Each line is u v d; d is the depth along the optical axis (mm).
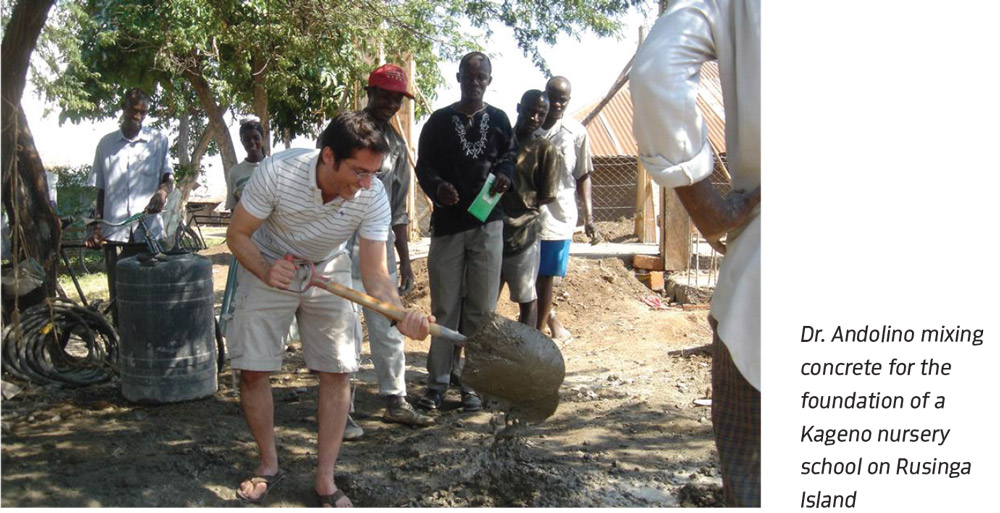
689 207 2789
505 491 4062
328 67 11023
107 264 6887
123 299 5195
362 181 3430
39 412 5051
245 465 4289
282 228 3650
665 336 7754
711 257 10398
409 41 8750
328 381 3861
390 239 5062
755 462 2975
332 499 3850
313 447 4598
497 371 3775
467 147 5109
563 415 5242
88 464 4230
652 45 2701
